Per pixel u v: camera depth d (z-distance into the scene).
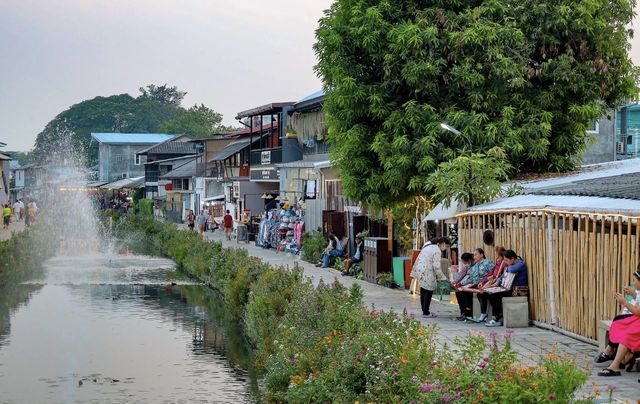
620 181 21.39
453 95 27.38
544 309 19.28
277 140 57.78
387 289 28.69
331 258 37.38
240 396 18.75
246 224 56.59
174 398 18.61
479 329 19.27
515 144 26.75
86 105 164.50
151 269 44.75
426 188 25.48
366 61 27.84
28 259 44.31
